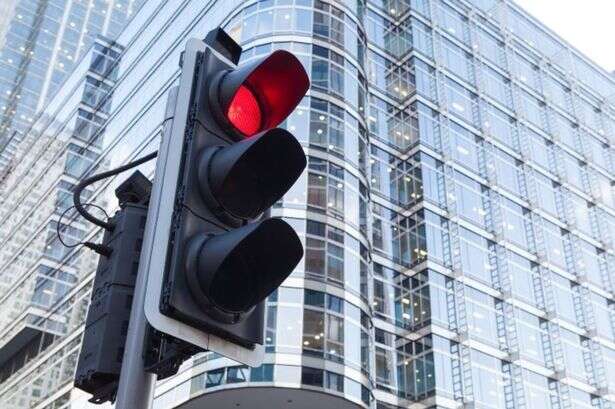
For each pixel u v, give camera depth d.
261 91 3.33
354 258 31.72
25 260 57.16
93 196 52.34
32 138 71.38
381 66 46.38
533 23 60.03
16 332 50.69
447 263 38.97
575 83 59.72
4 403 49.53
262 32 37.12
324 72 36.03
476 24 53.88
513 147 49.53
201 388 27.67
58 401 42.72
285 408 28.61
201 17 46.69
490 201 44.47
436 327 36.03
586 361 42.97
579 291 46.38
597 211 52.50
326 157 33.38
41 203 60.06
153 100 50.38
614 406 41.97
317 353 27.94
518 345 39.31
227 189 2.96
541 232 46.72
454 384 34.81
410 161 42.41
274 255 2.88
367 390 29.08
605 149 57.72
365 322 30.80
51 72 109.31
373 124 42.91
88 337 3.20
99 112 59.16
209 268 2.70
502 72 53.62
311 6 37.97
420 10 49.91
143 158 3.66
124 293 3.20
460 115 47.00
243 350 2.92
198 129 3.07
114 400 3.11
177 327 2.74
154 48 54.41
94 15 117.50
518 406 37.00
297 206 31.45
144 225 3.40
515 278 42.59
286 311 28.58
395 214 40.59
